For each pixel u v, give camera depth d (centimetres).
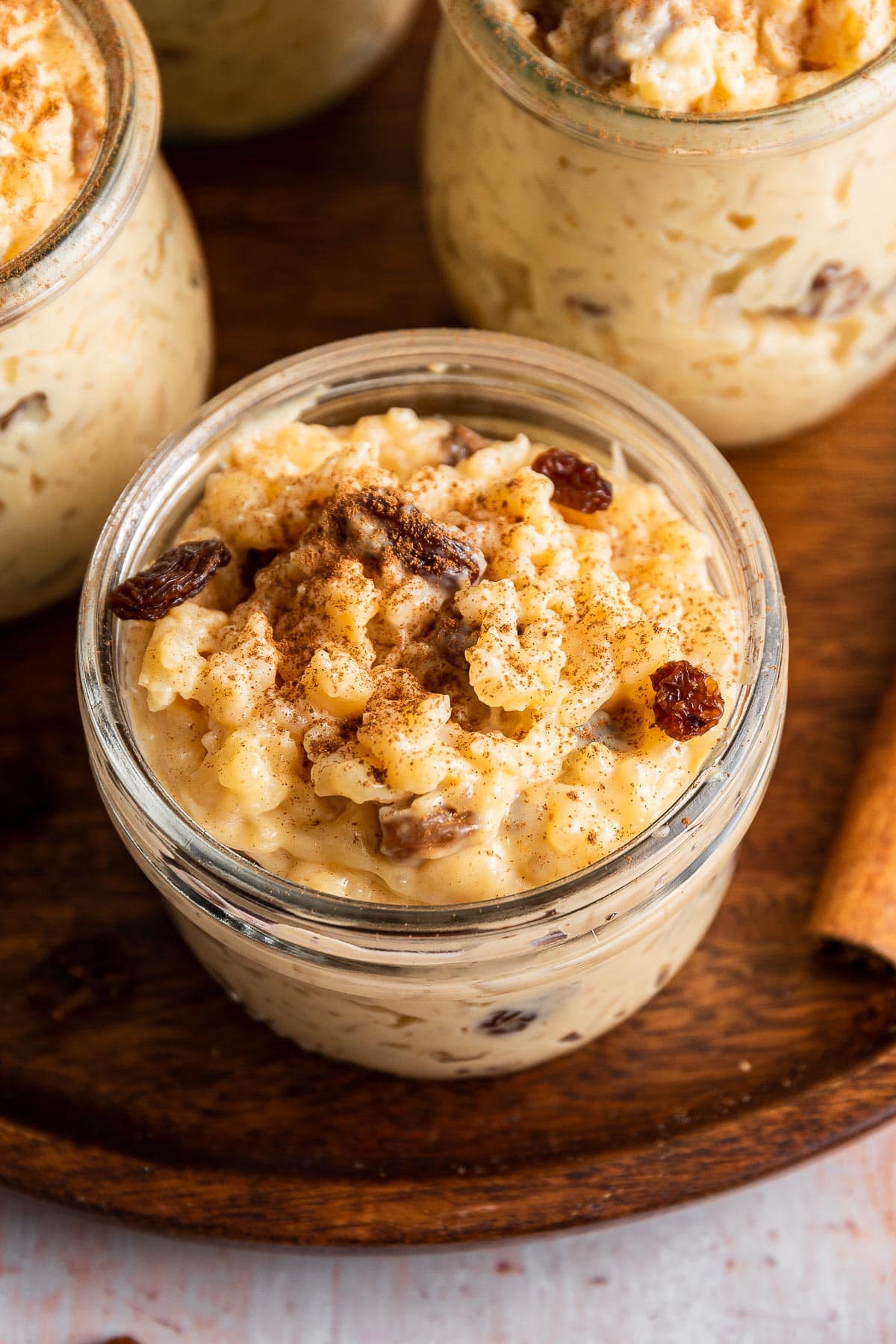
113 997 38
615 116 35
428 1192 36
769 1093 37
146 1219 36
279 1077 37
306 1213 36
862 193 36
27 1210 38
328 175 43
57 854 39
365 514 33
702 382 39
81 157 36
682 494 35
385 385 36
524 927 32
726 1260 38
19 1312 37
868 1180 38
